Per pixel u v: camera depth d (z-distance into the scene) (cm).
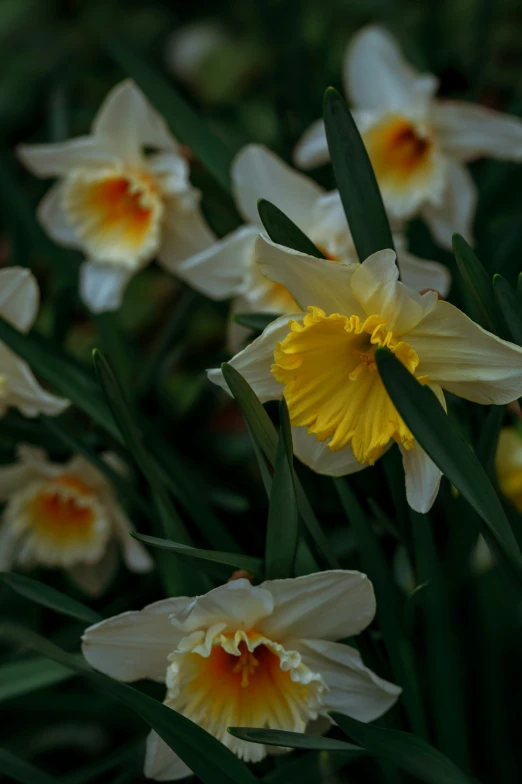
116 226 100
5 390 93
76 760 99
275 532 85
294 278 85
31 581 88
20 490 100
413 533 88
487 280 86
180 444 102
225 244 96
